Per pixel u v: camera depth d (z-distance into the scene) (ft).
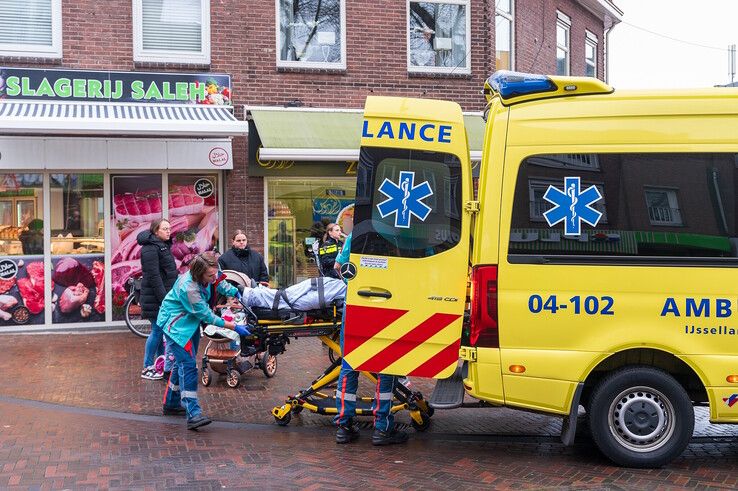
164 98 41.93
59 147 40.16
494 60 48.14
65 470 19.58
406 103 21.11
